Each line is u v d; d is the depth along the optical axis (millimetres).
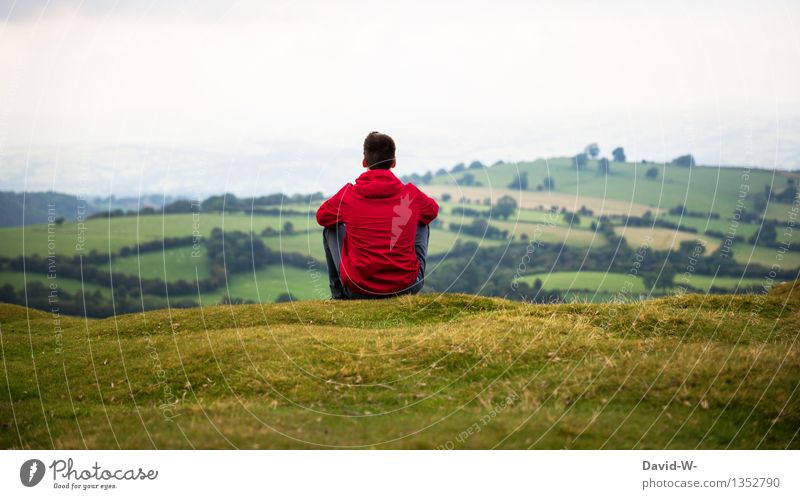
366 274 12383
